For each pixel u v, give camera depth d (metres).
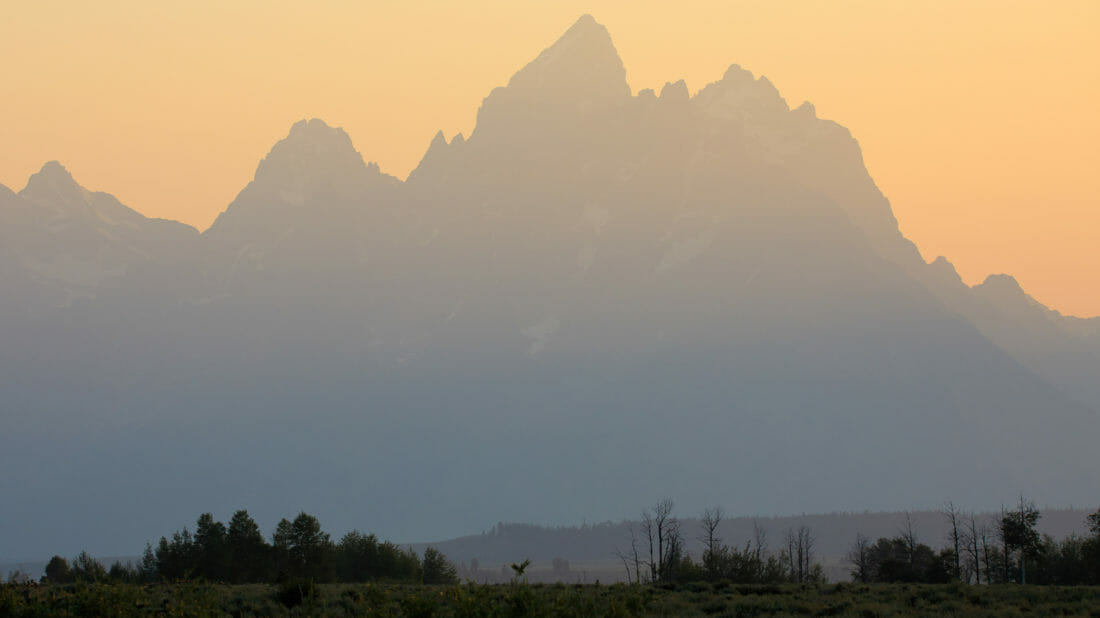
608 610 162.38
